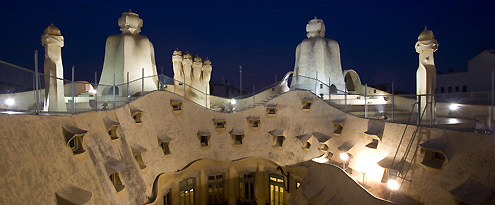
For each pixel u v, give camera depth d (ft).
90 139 61.05
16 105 77.10
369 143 82.74
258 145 105.09
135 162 75.05
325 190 73.15
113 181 64.75
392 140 76.02
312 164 84.17
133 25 122.62
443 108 100.48
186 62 136.46
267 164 105.19
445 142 63.16
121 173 67.51
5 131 42.68
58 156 49.90
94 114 66.39
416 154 68.13
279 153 102.78
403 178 67.15
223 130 104.83
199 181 101.96
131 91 115.65
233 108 126.72
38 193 42.83
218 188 105.70
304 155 98.84
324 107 99.50
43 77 83.20
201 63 141.79
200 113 103.24
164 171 86.07
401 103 113.39
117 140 71.36
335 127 94.32
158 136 88.84
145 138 83.82
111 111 74.23
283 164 101.09
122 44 118.62
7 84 52.49
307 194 75.82
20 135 44.78
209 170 103.45
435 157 66.49
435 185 61.82
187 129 98.84
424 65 87.04
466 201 53.67
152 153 84.28
